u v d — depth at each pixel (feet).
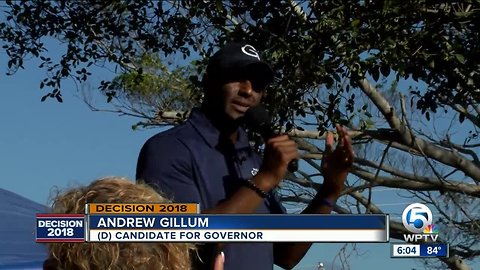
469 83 29.89
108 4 34.86
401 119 40.42
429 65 27.55
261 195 10.61
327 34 27.50
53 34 36.09
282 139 10.71
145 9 34.30
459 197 45.09
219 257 7.65
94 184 6.46
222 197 10.94
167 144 10.91
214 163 11.05
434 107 31.27
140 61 38.65
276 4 28.63
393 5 26.48
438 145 44.68
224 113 11.41
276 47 28.35
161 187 10.71
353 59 27.22
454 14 27.35
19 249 13.32
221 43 30.09
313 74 28.12
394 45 26.99
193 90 31.99
